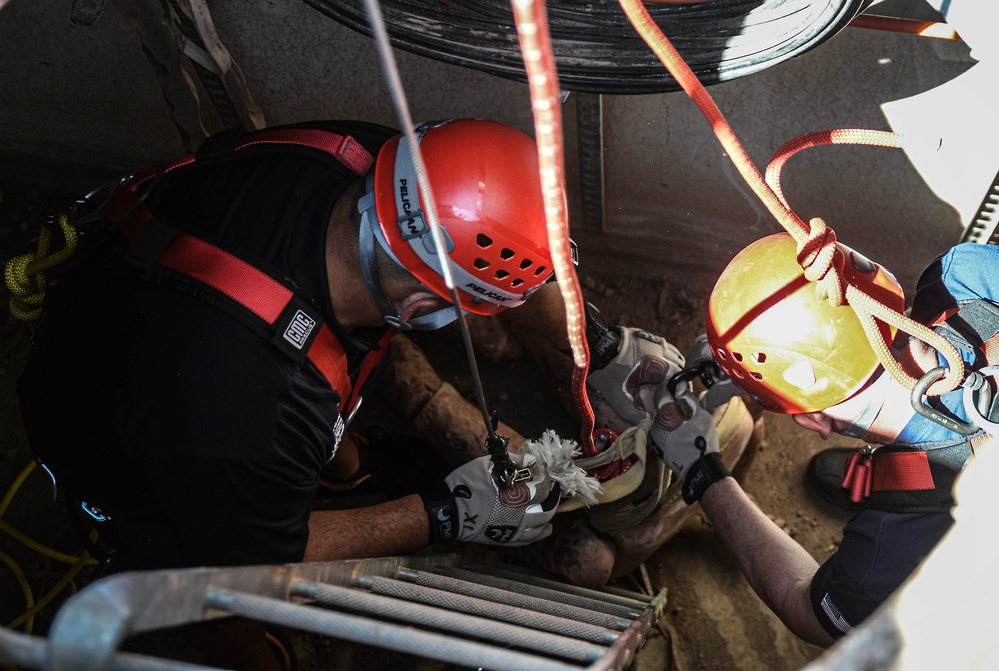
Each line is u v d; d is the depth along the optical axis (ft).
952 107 8.38
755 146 9.59
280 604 3.43
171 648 9.48
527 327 10.33
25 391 6.84
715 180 10.20
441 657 3.45
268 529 6.59
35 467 9.83
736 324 6.54
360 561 6.01
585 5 7.20
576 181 10.68
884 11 7.67
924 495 6.23
